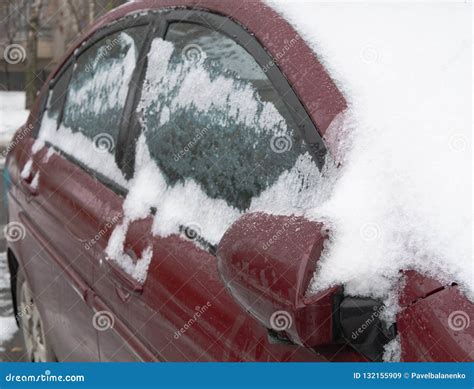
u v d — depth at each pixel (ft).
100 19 13.65
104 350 10.01
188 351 7.79
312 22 7.76
